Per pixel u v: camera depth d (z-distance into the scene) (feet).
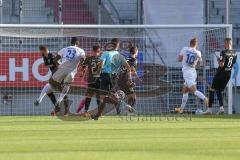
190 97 176.76
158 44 185.06
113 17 220.64
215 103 178.81
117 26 176.55
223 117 153.69
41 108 174.70
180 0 213.66
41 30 177.37
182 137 98.73
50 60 153.79
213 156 73.46
